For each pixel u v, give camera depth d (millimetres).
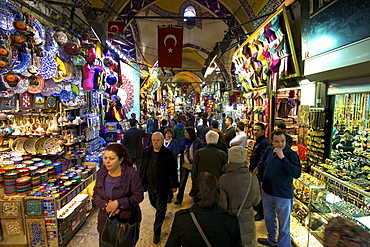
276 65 4527
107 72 5691
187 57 16812
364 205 2303
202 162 2975
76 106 4062
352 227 1119
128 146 4980
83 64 3746
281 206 2518
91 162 4039
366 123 2820
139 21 10328
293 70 4043
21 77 2725
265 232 3211
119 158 2014
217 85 15039
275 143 2439
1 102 2871
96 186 2080
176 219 1368
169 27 6711
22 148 3287
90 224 3432
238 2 6531
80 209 3342
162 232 3236
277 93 4559
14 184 2742
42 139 3350
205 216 1315
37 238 2727
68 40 3482
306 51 3299
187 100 42406
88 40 3834
